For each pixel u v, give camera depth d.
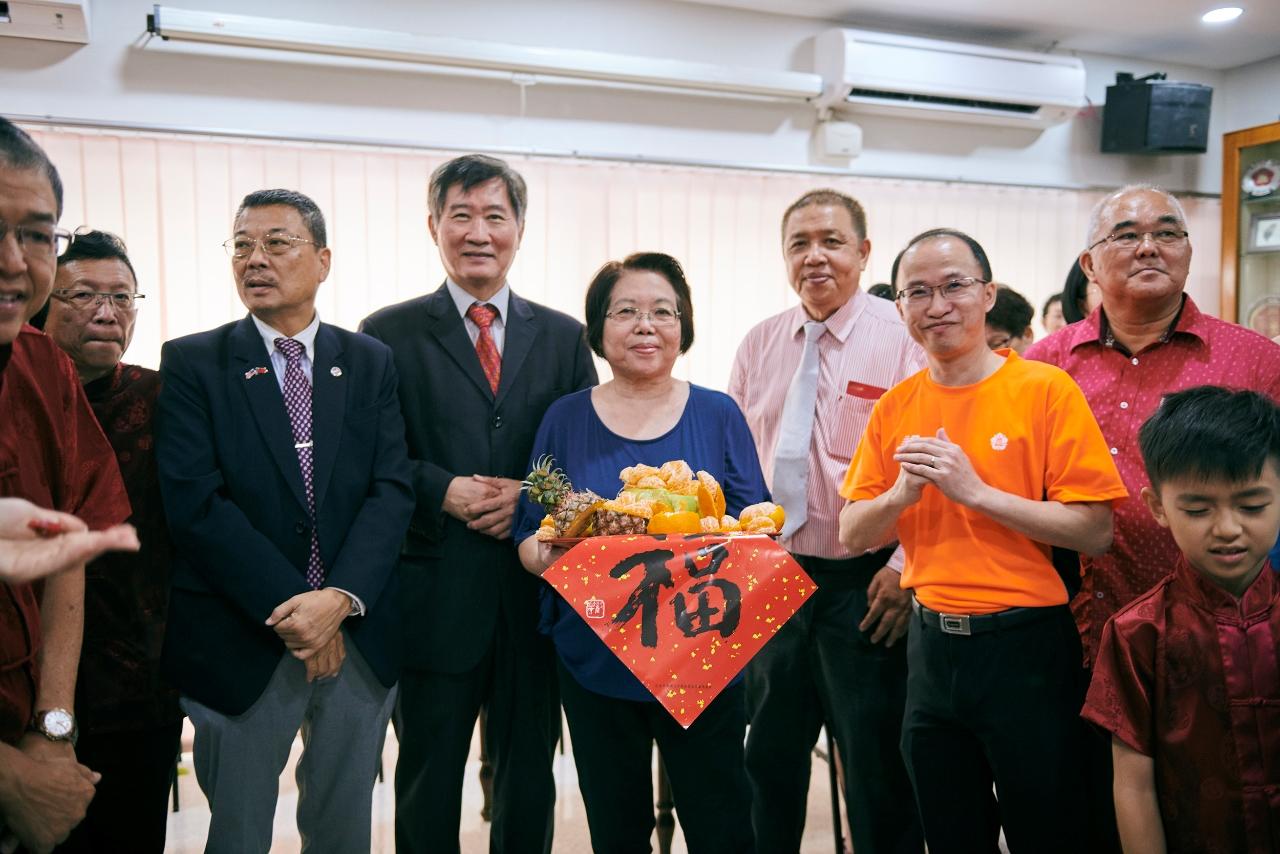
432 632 2.08
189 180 3.68
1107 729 1.52
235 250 1.95
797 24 4.54
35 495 1.45
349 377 1.99
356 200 3.89
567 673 1.91
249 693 1.82
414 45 3.82
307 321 2.00
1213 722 1.45
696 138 4.45
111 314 1.98
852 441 2.32
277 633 1.78
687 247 4.38
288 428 1.91
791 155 4.61
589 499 1.79
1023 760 1.74
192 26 3.55
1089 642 1.99
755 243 4.50
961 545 1.81
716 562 1.76
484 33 4.07
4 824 1.38
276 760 1.87
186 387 1.90
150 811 1.98
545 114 4.20
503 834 2.13
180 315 3.69
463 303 2.24
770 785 2.37
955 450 1.74
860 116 4.70
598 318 2.04
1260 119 5.19
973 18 4.57
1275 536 1.41
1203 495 1.41
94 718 1.90
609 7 4.24
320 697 1.92
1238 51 5.02
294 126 3.85
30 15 3.44
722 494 1.86
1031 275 4.99
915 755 1.89
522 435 2.18
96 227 3.58
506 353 2.21
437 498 2.07
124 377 2.04
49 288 1.36
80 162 3.55
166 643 1.85
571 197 4.20
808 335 2.43
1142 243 1.94
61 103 3.57
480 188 2.18
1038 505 1.72
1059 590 1.78
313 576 1.91
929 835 1.88
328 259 2.04
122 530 1.20
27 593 1.41
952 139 4.89
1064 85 4.73
